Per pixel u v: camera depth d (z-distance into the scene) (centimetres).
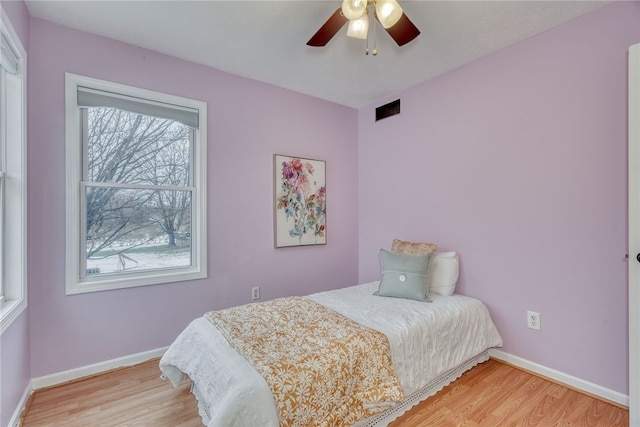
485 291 255
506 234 242
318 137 347
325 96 342
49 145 210
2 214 181
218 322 186
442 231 288
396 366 176
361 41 234
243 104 294
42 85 207
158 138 259
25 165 191
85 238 231
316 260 348
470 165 265
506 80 240
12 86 184
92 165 233
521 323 234
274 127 314
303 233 336
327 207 356
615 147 190
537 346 226
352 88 321
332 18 170
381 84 310
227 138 286
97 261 236
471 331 226
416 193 312
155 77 250
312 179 342
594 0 187
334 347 158
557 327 216
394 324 193
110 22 211
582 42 202
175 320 261
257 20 209
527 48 228
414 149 314
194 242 276
